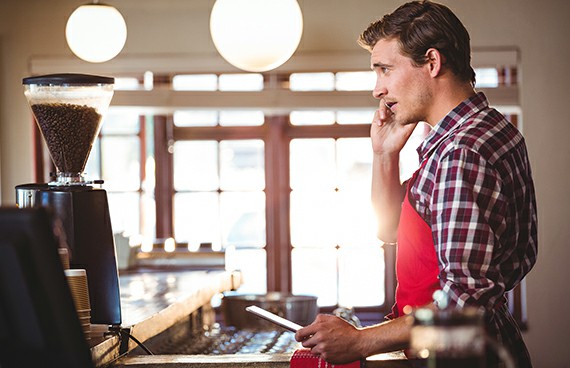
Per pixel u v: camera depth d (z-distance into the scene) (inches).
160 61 225.1
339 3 220.7
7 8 228.1
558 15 218.4
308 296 148.3
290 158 238.8
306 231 238.8
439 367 41.4
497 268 70.7
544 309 218.8
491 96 219.3
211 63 224.7
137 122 239.5
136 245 180.7
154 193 239.8
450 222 70.0
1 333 52.5
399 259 79.4
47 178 233.9
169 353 118.2
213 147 239.6
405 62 77.0
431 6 77.2
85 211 87.7
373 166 94.3
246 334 136.6
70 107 92.6
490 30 219.3
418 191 75.1
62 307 52.5
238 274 175.8
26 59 228.1
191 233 240.7
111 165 240.1
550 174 219.0
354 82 228.5
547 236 219.3
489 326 72.9
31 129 229.6
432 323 41.0
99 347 79.7
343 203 237.9
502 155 72.1
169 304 121.7
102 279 88.5
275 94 222.4
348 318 121.4
